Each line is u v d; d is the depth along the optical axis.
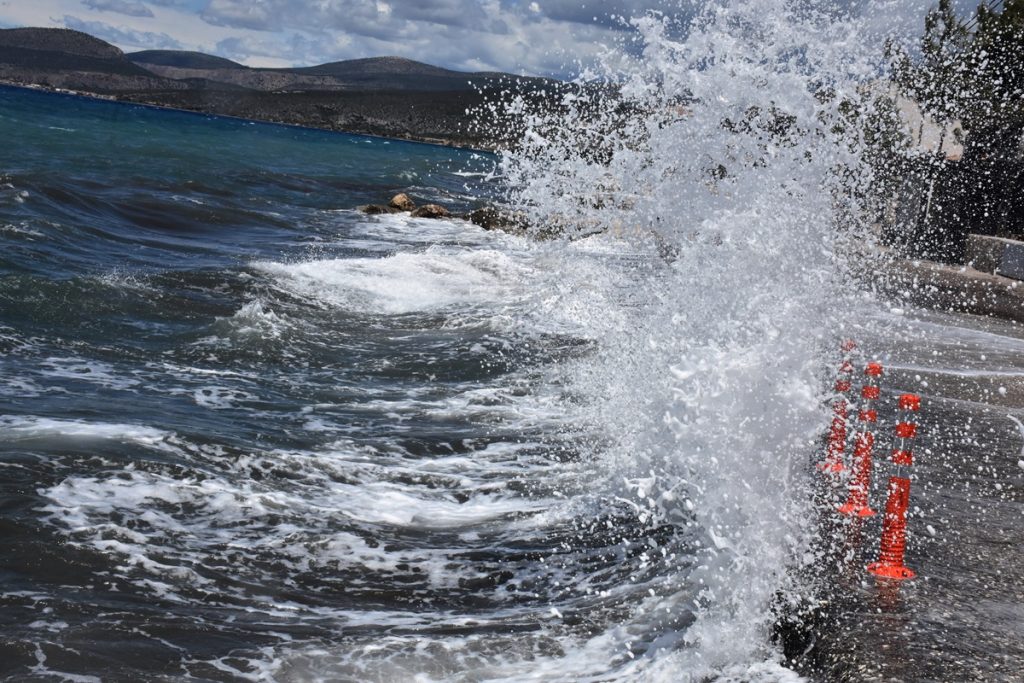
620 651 4.42
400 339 11.88
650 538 5.87
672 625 4.64
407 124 193.75
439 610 4.95
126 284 12.57
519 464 7.39
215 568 5.18
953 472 7.30
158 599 4.75
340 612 4.85
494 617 4.86
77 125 60.47
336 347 11.18
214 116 192.12
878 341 13.12
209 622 4.58
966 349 13.85
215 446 7.06
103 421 7.30
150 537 5.42
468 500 6.62
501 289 15.32
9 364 8.70
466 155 106.62
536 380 10.09
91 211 19.77
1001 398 10.62
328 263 16.16
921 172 20.78
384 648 4.43
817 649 4.26
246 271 14.68
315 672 4.18
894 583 4.96
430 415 8.68
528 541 5.88
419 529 6.02
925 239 22.14
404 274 15.86
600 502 6.52
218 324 11.25
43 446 6.54
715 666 4.16
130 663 4.13
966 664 4.12
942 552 5.49
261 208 26.72
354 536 5.80
